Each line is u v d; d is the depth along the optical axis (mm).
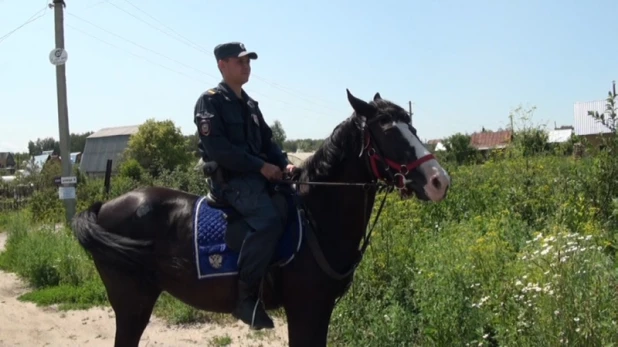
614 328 4105
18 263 11016
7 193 24125
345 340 5824
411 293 6012
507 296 4988
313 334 4148
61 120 12812
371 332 5527
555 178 8734
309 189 4230
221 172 4207
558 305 4301
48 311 8258
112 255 4359
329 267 4066
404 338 5305
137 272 4418
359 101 4008
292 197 4254
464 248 6191
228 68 4262
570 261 4473
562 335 4215
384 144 3900
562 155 10914
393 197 8234
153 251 4414
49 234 11867
